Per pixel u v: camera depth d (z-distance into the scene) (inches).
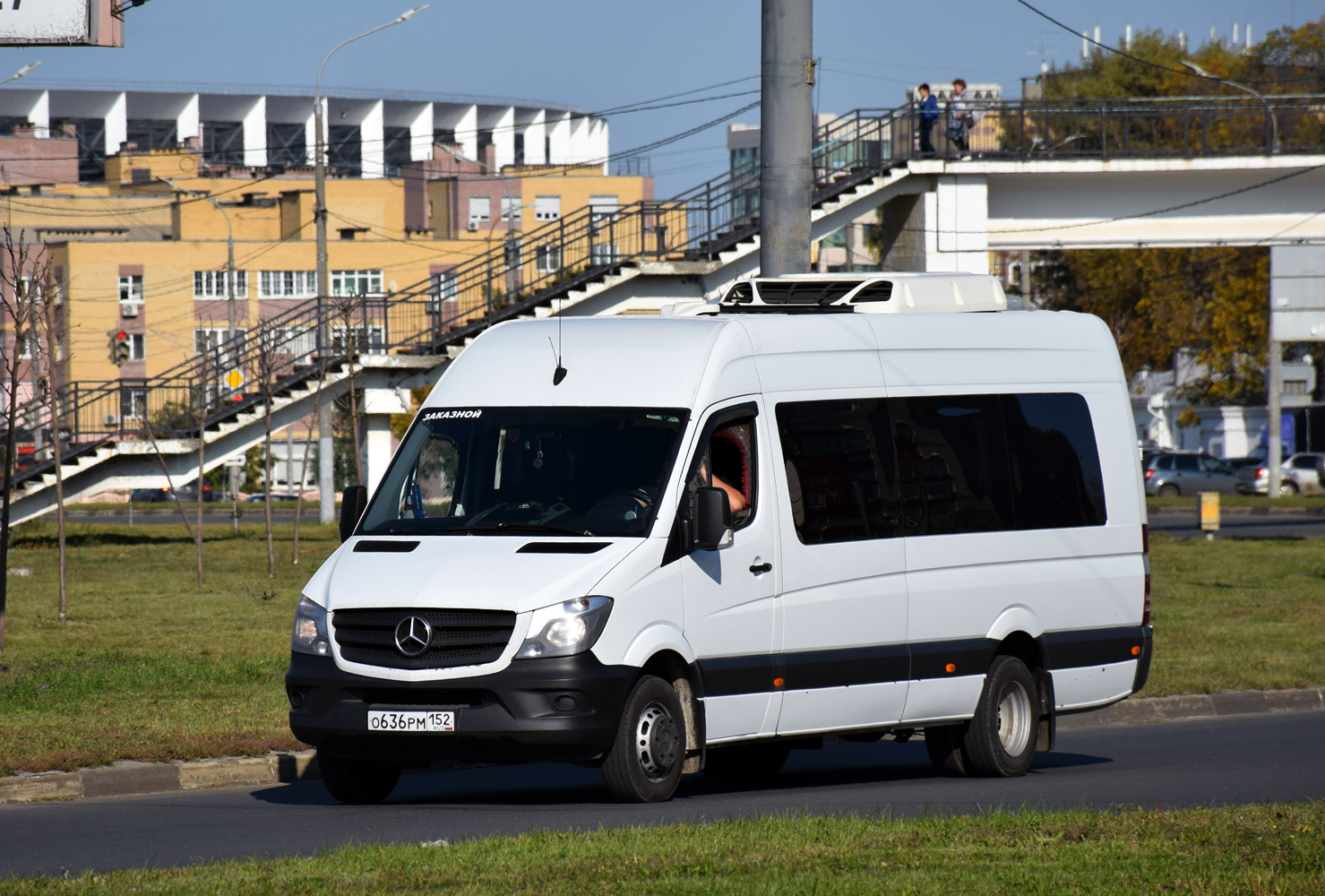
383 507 1438.2
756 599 1427.2
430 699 1291.8
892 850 1054.4
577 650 1279.5
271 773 1619.1
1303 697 2313.0
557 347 1491.1
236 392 5241.1
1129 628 1760.6
